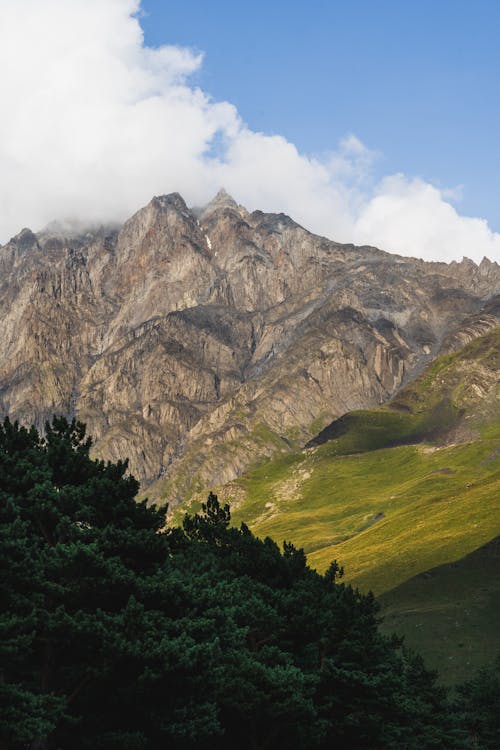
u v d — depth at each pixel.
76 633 41.56
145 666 41.94
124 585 44.81
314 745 53.12
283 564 66.19
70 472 52.38
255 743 51.66
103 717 43.91
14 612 42.16
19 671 43.22
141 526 51.09
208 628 45.81
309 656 57.28
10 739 37.16
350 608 59.53
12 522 45.16
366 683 54.75
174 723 42.94
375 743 56.31
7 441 53.47
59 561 43.34
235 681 48.09
